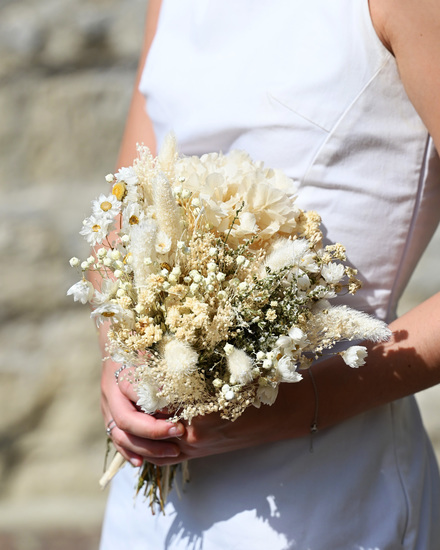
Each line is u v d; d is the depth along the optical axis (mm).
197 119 1188
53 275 3021
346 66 1079
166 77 1262
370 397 1110
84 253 3006
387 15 1033
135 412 1112
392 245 1137
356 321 965
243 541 1179
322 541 1155
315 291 974
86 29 3078
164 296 951
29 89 3092
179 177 983
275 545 1160
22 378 3016
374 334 962
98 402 3006
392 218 1121
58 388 3018
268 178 1059
